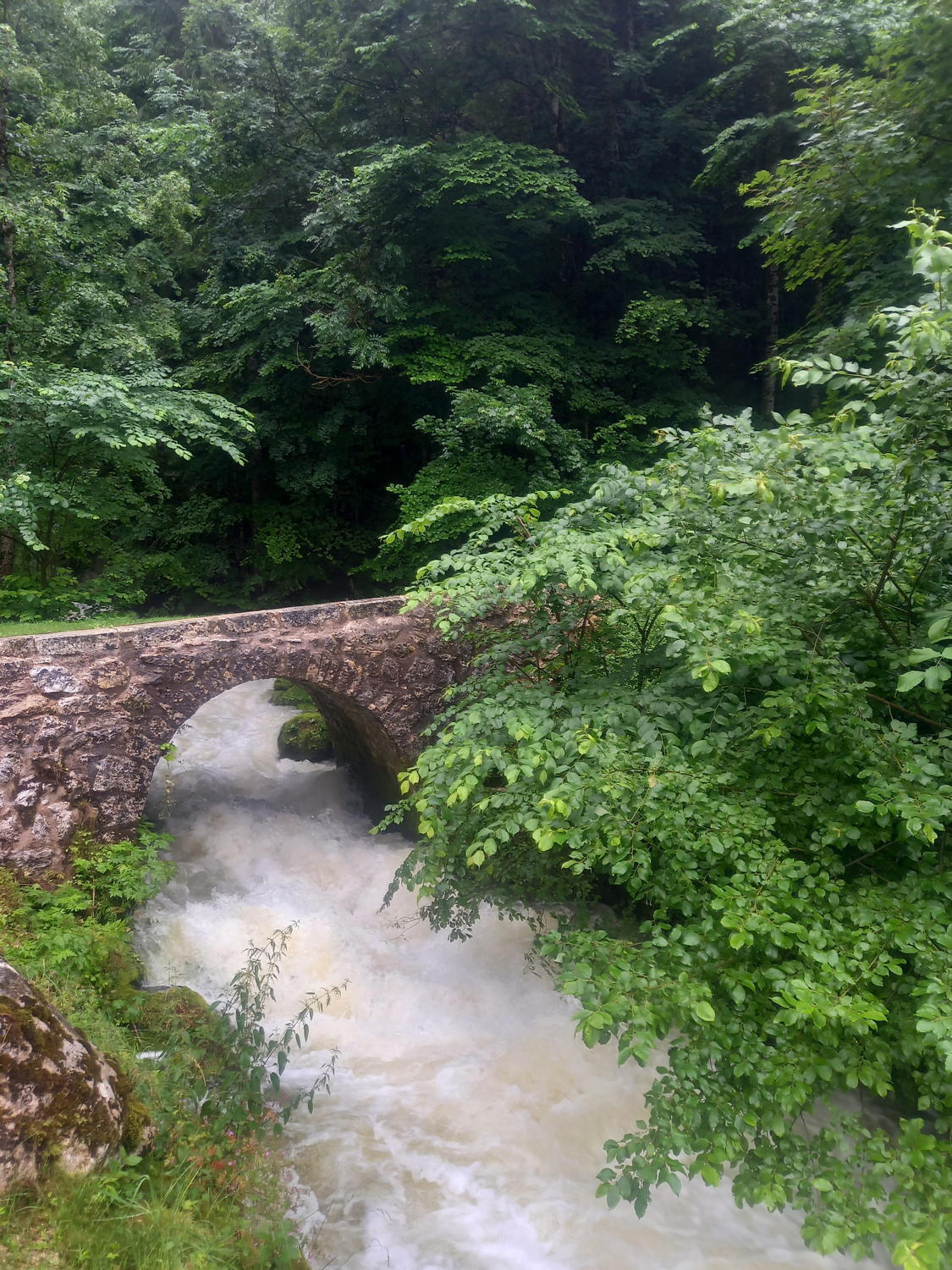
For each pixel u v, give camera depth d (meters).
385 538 5.02
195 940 6.04
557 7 13.50
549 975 5.74
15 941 4.87
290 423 14.25
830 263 7.94
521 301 13.60
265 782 9.05
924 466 3.45
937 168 6.72
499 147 12.43
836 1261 3.82
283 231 15.14
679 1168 3.06
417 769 4.17
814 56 11.71
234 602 15.66
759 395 15.05
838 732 3.55
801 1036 3.24
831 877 3.71
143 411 9.57
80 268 11.27
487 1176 4.29
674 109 14.30
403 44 13.29
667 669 4.66
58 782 5.65
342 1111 4.71
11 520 9.23
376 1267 3.76
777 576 3.98
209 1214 3.56
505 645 4.99
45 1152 3.25
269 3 16.05
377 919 6.62
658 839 3.54
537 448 11.36
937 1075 3.18
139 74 18.62
